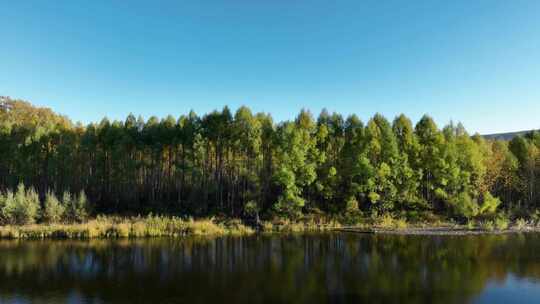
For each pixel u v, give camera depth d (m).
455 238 34.75
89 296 16.94
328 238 35.34
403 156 50.06
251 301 16.27
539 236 35.44
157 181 59.16
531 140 61.81
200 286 18.58
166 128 57.91
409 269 22.12
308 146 50.94
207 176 55.72
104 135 58.00
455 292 17.50
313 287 18.33
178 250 28.72
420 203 51.25
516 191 56.72
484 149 56.22
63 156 54.94
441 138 52.06
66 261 24.47
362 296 16.94
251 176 48.91
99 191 56.62
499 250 28.19
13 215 38.84
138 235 36.44
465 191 48.50
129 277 20.31
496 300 16.25
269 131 54.31
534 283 18.97
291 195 45.25
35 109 81.69
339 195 52.78
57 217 40.66
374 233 38.94
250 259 25.36
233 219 46.88
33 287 18.38
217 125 55.03
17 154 55.25
